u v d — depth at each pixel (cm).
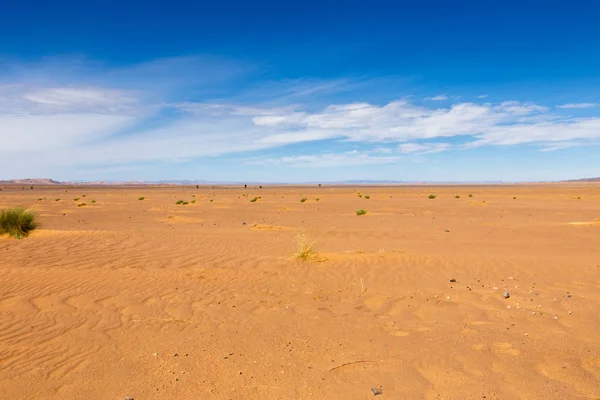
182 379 490
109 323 673
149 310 737
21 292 827
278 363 531
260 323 677
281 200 4494
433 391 461
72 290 845
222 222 2264
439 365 522
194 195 5916
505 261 1090
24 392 461
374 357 547
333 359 542
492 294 828
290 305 772
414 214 2761
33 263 1084
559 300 782
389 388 468
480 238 1600
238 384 479
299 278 962
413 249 1330
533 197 4681
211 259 1165
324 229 1889
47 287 862
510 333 626
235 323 676
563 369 506
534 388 463
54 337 615
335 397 452
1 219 1534
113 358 545
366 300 805
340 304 781
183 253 1248
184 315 714
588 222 2041
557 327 647
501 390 460
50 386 474
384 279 949
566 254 1225
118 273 980
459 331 638
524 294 824
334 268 1046
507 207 3325
